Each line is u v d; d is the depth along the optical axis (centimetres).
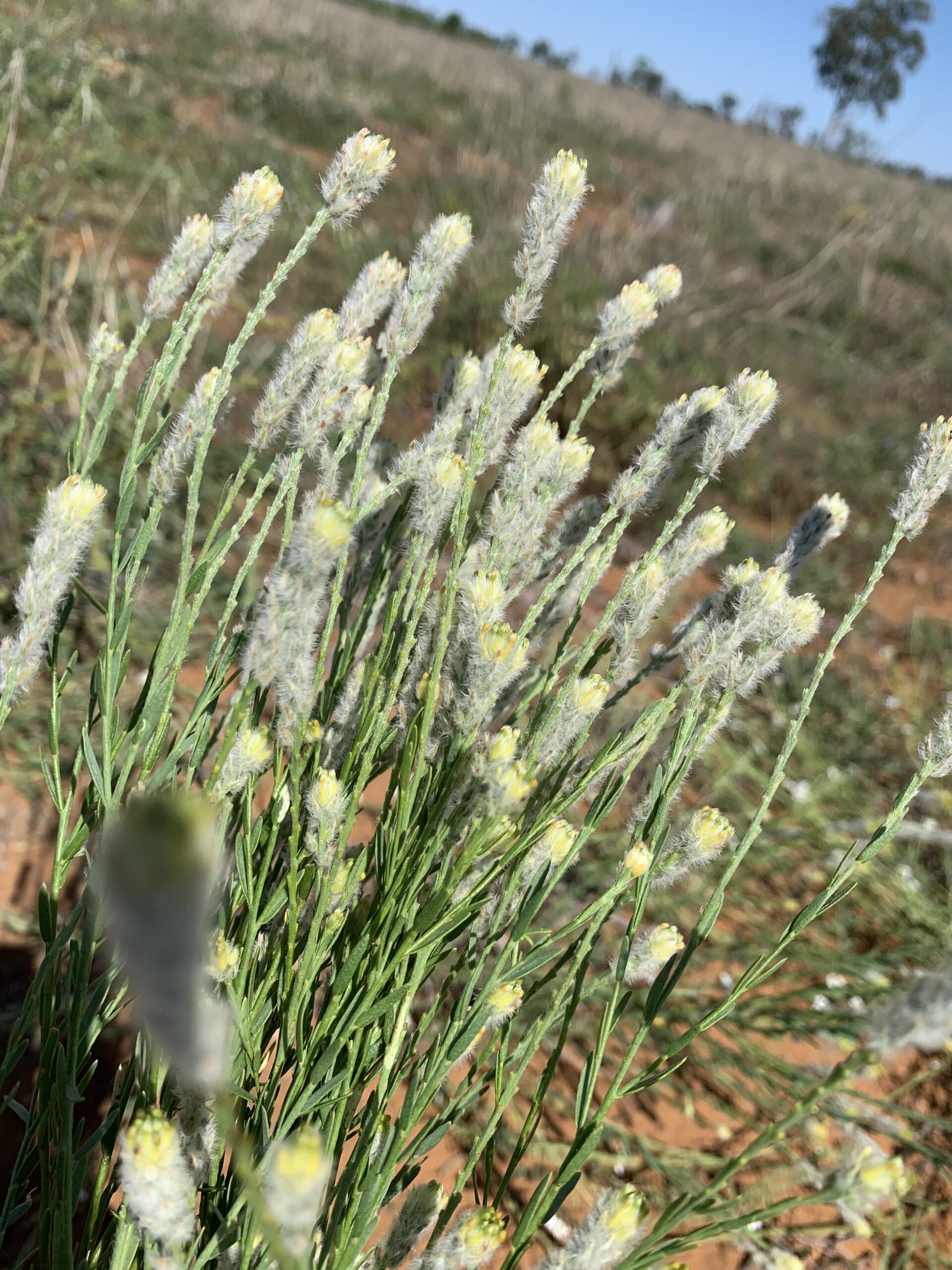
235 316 117
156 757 22
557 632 32
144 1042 21
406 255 145
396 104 280
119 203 132
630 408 116
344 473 32
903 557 121
